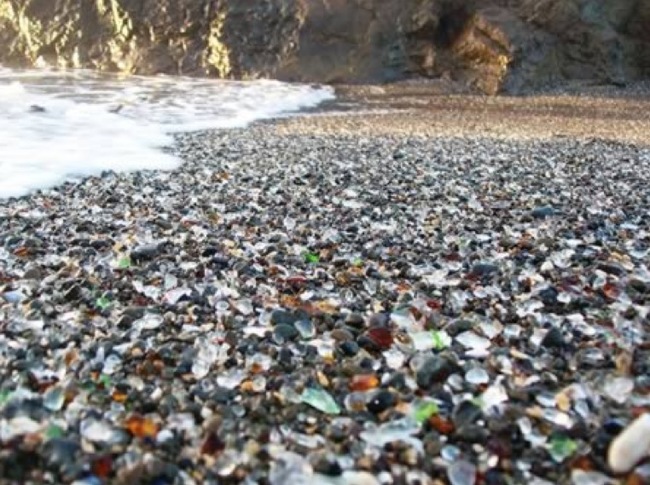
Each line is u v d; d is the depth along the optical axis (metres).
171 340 0.46
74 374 0.41
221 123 2.09
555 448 0.34
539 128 2.09
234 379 0.41
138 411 0.37
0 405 0.36
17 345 0.45
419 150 1.51
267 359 0.44
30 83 2.97
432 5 3.47
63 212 0.88
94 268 0.64
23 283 0.58
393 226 0.82
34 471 0.31
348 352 0.45
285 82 3.40
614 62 3.52
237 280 0.61
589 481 0.32
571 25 3.43
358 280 0.61
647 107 2.81
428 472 0.32
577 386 0.39
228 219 0.85
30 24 3.92
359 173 1.19
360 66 3.46
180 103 2.53
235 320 0.51
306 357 0.44
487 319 0.50
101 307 0.53
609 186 1.10
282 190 1.03
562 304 0.54
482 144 1.64
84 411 0.36
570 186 1.09
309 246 0.72
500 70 3.27
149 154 1.36
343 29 3.49
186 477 0.32
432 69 3.49
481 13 3.41
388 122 2.20
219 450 0.34
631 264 0.66
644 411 0.37
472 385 0.40
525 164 1.32
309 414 0.37
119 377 0.41
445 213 0.89
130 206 0.92
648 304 0.55
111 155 1.31
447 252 0.70
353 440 0.35
